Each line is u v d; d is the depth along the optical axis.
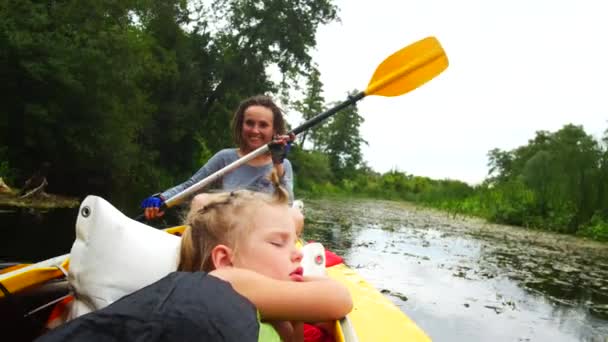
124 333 0.65
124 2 12.85
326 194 28.62
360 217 9.94
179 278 0.71
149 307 0.66
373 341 1.33
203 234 1.01
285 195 1.02
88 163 12.33
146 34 17.78
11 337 1.42
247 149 2.74
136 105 13.73
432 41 2.73
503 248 6.25
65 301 1.42
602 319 3.17
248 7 19.50
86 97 11.66
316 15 19.86
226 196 1.03
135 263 1.24
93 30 11.88
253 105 2.72
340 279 1.93
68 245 4.29
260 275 0.94
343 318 1.17
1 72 10.75
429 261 4.76
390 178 37.22
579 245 7.37
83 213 1.26
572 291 3.92
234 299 0.71
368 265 4.35
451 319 2.96
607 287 4.15
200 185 2.35
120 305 0.68
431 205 18.52
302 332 1.11
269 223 0.98
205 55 20.09
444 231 8.01
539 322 3.02
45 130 11.27
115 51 12.20
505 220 10.94
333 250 5.04
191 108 19.16
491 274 4.37
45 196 9.52
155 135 18.56
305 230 6.55
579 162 9.91
